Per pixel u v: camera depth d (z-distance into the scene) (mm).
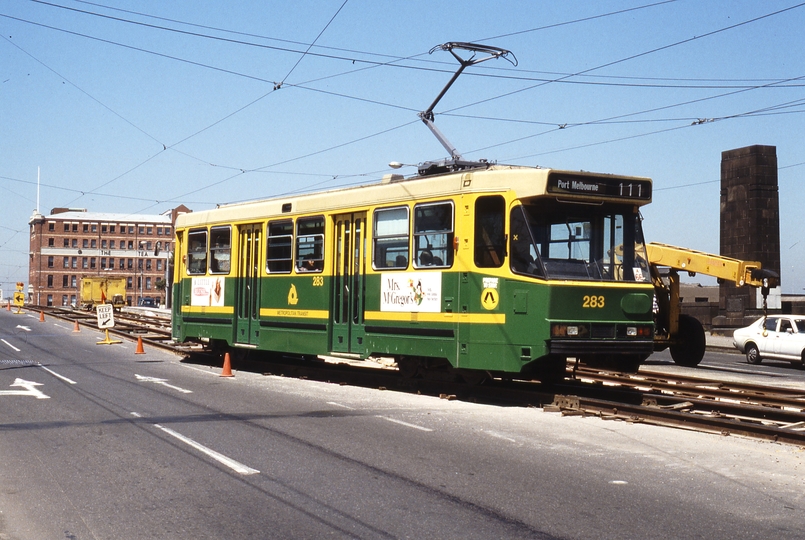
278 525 6586
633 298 13047
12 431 10523
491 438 10352
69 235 133125
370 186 15438
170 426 10953
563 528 6570
